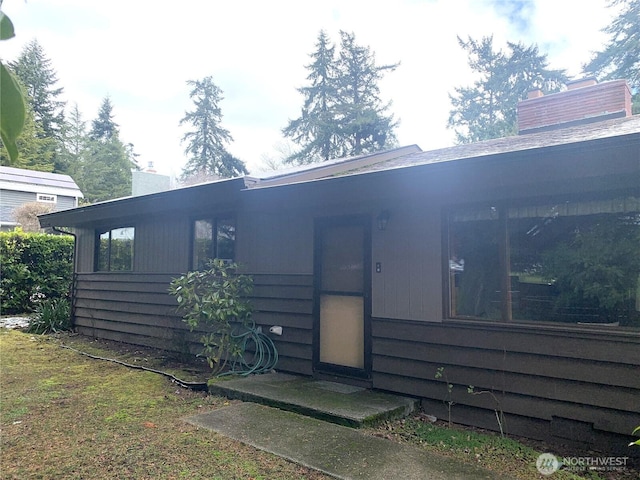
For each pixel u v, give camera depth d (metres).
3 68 0.83
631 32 19.64
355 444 3.54
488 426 4.11
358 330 5.19
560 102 6.82
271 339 6.05
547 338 3.82
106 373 6.14
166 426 4.03
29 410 4.51
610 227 3.62
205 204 6.17
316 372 5.55
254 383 5.19
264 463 3.23
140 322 8.12
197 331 7.01
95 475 3.11
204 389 5.30
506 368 4.03
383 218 4.91
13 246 12.44
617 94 6.31
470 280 4.33
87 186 31.05
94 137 37.31
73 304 9.90
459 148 6.78
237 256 6.55
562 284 3.82
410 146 8.58
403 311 4.75
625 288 3.53
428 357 4.53
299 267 5.83
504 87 24.44
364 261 5.15
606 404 3.52
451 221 4.49
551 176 3.32
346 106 24.41
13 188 22.03
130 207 7.19
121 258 8.77
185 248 7.32
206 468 3.17
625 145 2.91
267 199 5.17
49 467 3.24
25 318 11.68
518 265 4.05
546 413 3.79
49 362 6.82
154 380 5.76
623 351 3.46
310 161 24.66
